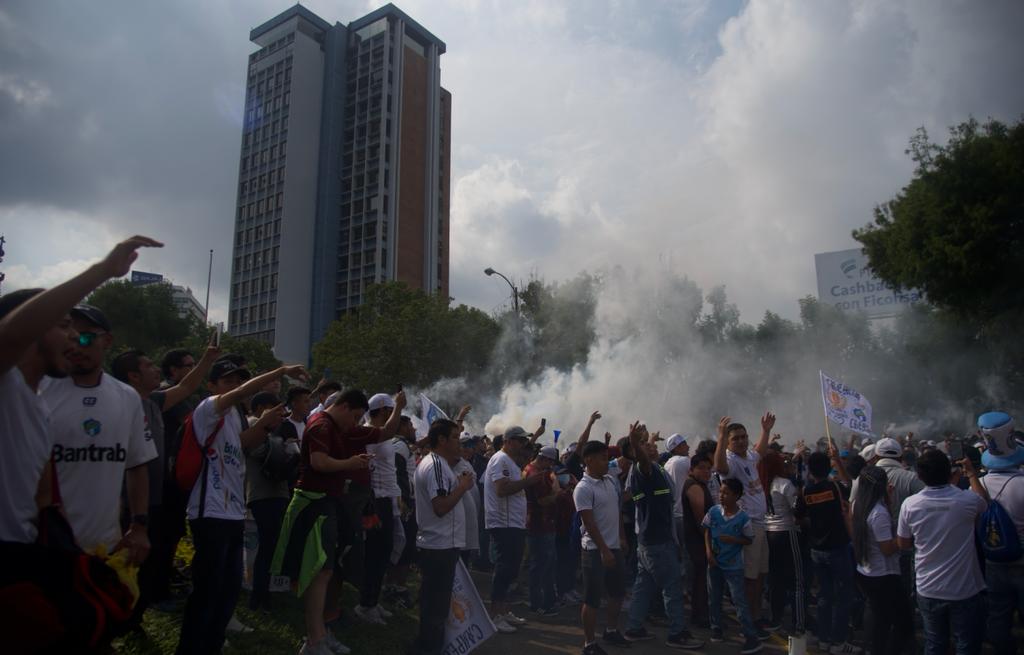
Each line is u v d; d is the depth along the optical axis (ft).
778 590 26.61
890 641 20.48
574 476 33.88
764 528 26.81
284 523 18.26
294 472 21.88
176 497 17.97
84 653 9.12
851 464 29.66
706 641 25.38
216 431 16.85
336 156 309.22
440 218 341.62
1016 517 18.40
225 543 16.35
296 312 292.40
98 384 12.83
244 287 303.48
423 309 139.74
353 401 19.30
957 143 78.33
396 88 310.45
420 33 329.52
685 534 28.40
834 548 24.47
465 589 21.38
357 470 19.75
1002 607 18.28
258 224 305.94
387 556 24.41
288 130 303.27
